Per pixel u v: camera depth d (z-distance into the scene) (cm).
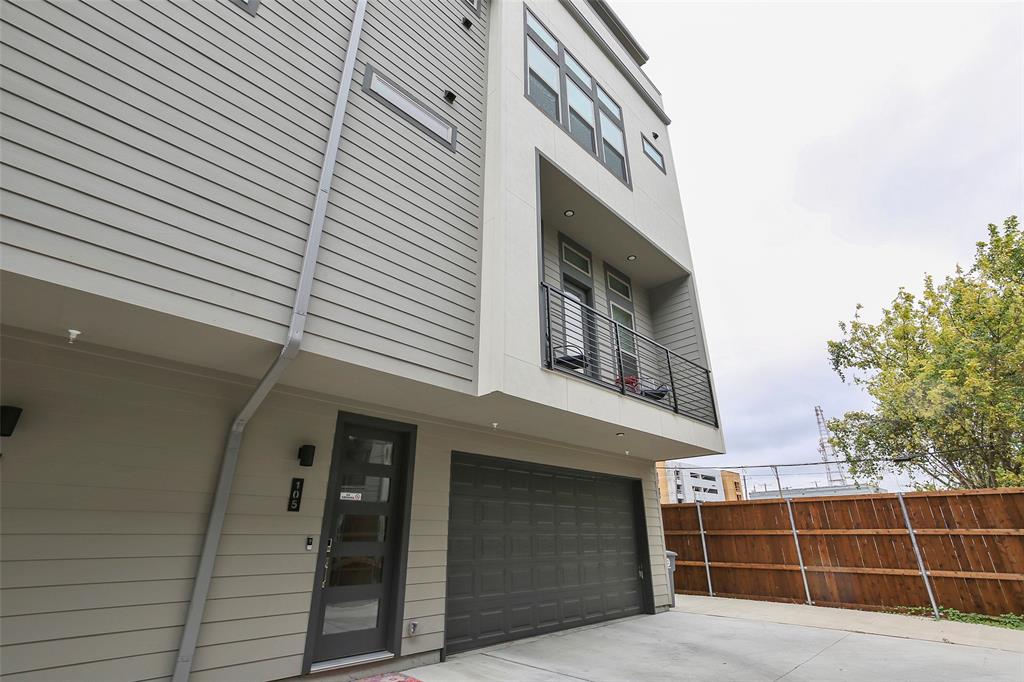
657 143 880
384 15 459
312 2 395
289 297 313
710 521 936
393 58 452
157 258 260
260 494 360
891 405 1084
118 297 241
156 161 274
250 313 291
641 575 731
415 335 384
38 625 257
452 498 500
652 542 763
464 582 487
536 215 502
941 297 1119
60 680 256
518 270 453
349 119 390
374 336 355
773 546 848
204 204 287
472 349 428
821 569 789
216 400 354
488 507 536
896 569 718
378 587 424
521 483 586
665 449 684
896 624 625
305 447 387
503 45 565
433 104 477
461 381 408
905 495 732
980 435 961
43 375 288
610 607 656
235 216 299
